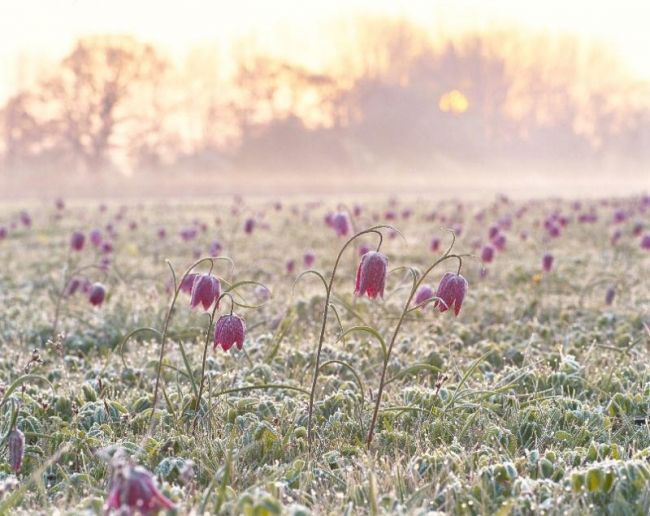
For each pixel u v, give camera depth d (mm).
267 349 9297
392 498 5176
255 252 21922
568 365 8312
